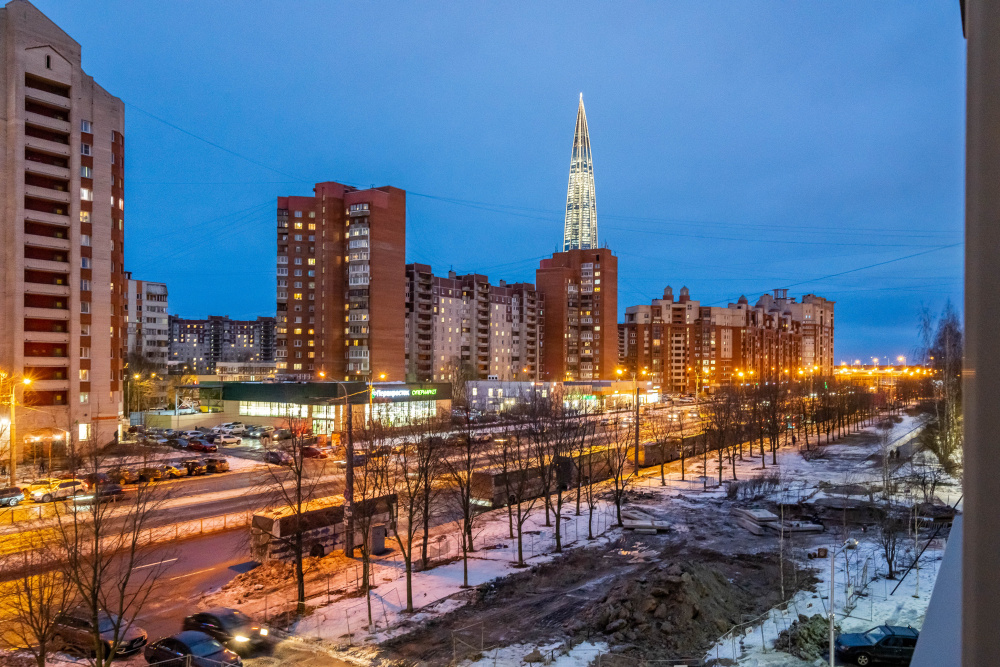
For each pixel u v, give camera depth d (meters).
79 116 70.12
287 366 125.94
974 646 1.61
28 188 66.25
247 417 94.81
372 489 40.53
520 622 26.00
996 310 1.62
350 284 121.94
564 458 51.75
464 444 53.03
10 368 64.75
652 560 34.84
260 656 22.89
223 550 35.25
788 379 182.38
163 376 143.25
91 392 70.25
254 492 49.62
